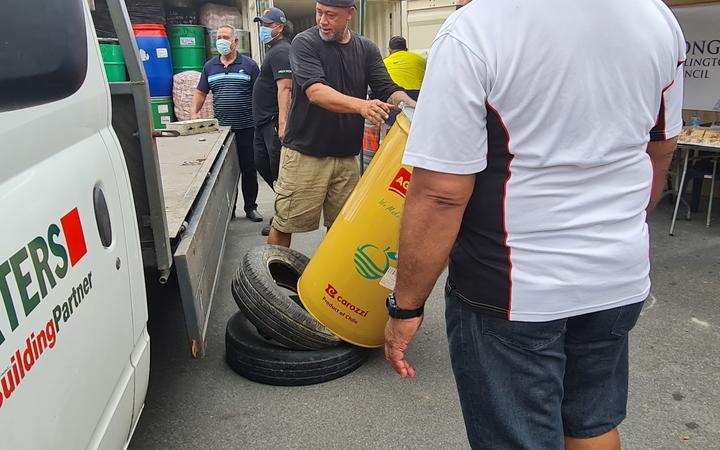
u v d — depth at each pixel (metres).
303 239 5.59
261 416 2.81
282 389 3.03
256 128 5.54
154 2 8.26
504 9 1.31
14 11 1.28
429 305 4.02
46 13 1.44
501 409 1.50
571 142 1.34
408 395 2.95
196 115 6.22
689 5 5.66
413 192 1.42
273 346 3.09
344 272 2.94
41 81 1.37
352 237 2.90
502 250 1.42
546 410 1.51
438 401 2.90
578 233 1.40
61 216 1.40
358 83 3.68
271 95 5.37
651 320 3.72
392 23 8.86
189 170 3.79
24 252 1.21
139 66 2.08
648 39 1.39
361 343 3.11
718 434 2.61
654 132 1.65
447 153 1.34
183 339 3.55
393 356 1.66
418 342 3.49
